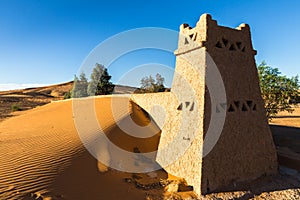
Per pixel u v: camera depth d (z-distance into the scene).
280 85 21.80
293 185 10.49
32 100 63.94
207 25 10.95
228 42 11.57
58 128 14.17
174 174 11.26
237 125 11.11
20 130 15.31
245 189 9.97
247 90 11.80
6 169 8.27
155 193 9.30
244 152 10.99
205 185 9.48
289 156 14.98
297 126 28.45
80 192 7.90
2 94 74.44
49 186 7.59
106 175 9.53
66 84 109.00
